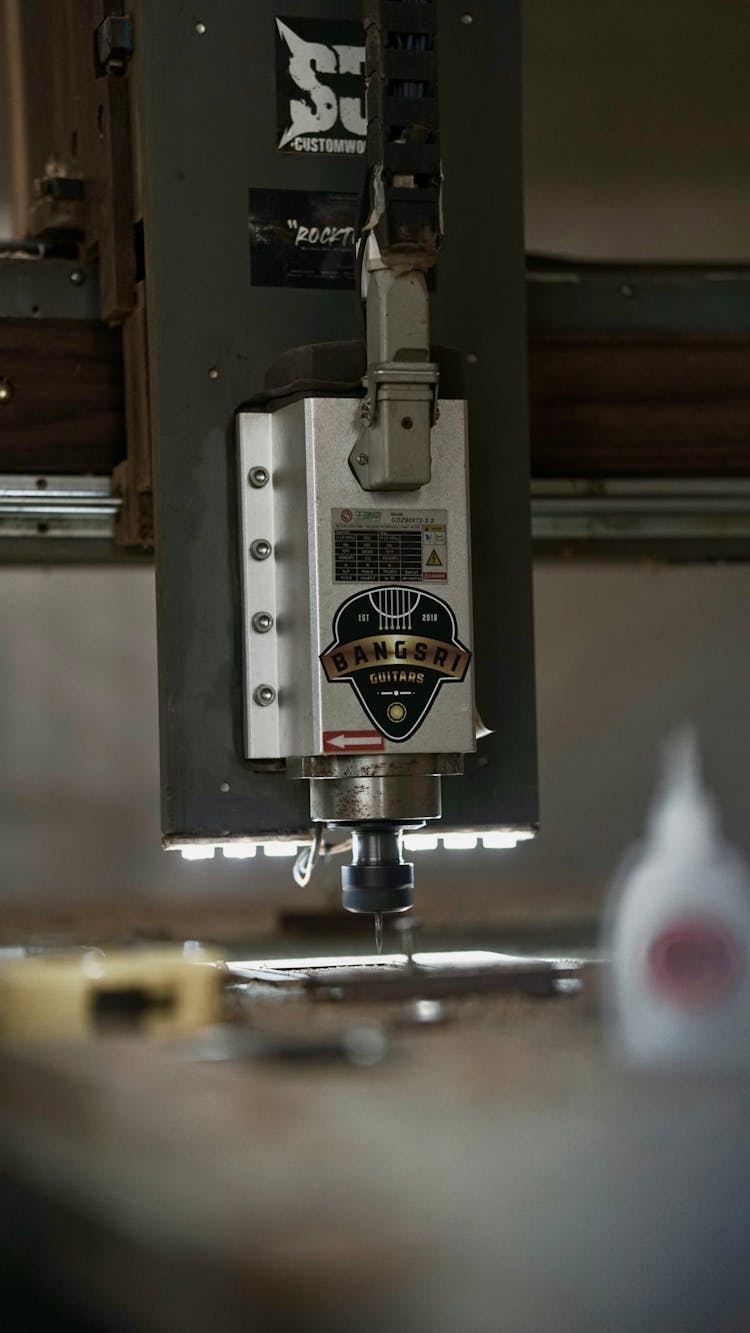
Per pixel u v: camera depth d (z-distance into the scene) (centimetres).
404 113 168
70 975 130
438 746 177
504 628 202
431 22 169
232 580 189
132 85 204
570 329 244
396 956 184
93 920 295
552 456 243
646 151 308
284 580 182
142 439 209
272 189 196
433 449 178
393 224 168
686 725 356
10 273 222
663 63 305
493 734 201
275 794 189
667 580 356
